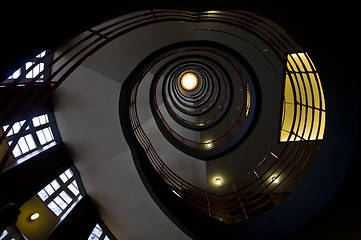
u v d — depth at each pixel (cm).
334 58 208
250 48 489
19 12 124
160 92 935
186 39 474
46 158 427
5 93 157
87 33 385
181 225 423
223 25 439
